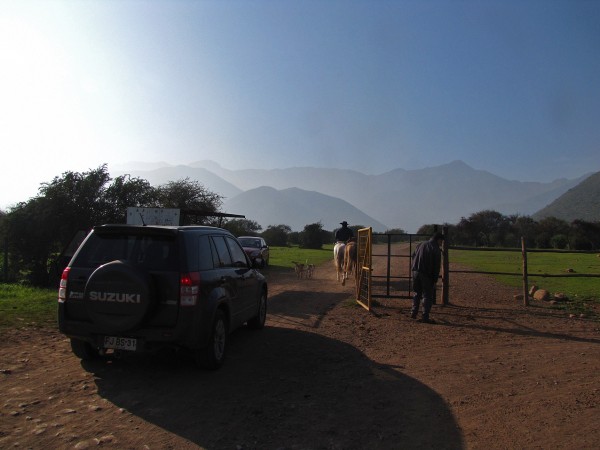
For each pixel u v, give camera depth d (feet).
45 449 13.08
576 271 80.48
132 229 19.67
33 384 18.38
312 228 181.16
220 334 21.47
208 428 14.84
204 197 90.99
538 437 14.62
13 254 52.70
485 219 248.73
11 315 30.76
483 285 60.08
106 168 57.00
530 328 32.01
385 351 25.29
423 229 94.32
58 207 52.65
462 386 19.54
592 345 27.17
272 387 18.94
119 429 14.56
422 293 35.04
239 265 25.52
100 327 18.21
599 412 16.67
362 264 41.52
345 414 16.31
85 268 19.45
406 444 14.06
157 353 23.34
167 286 18.62
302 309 38.63
